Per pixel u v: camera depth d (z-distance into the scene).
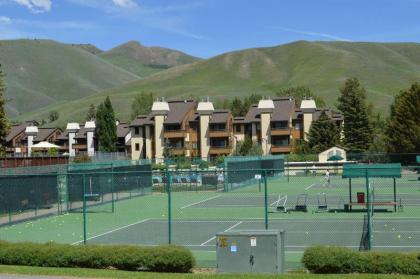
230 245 16.48
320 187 58.56
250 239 16.36
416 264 16.12
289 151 100.31
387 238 25.19
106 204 44.78
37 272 17.36
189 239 26.66
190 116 102.31
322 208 37.69
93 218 36.38
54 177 40.28
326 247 17.06
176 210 40.28
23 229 31.78
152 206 43.28
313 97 144.00
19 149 112.31
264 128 101.19
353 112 99.12
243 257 16.39
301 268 17.95
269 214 36.44
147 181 53.38
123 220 35.09
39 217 36.75
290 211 37.66
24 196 36.84
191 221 33.81
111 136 106.12
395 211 35.97
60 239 27.77
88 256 18.33
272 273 16.16
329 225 30.23
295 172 79.44
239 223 32.28
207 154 100.12
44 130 122.12
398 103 91.25
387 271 16.33
